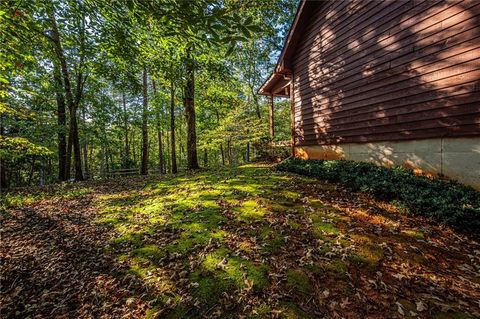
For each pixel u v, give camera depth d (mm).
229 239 3590
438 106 4508
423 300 2270
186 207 5117
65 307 2637
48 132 12820
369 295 2365
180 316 2318
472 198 3619
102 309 2549
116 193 7828
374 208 4297
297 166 7449
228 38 2127
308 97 8641
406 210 3988
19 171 20625
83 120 16172
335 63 7238
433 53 4578
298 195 5156
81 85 12133
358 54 6379
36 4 3662
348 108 6809
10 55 4520
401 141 5305
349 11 6633
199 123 21719
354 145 6664
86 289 2904
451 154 4328
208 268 2953
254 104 20219
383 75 5660
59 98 12508
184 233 3938
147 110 16375
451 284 2463
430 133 4668
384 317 2105
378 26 5758
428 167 4738
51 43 4957
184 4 2076
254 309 2291
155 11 2297
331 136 7566
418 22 4836
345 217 3990
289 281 2602
